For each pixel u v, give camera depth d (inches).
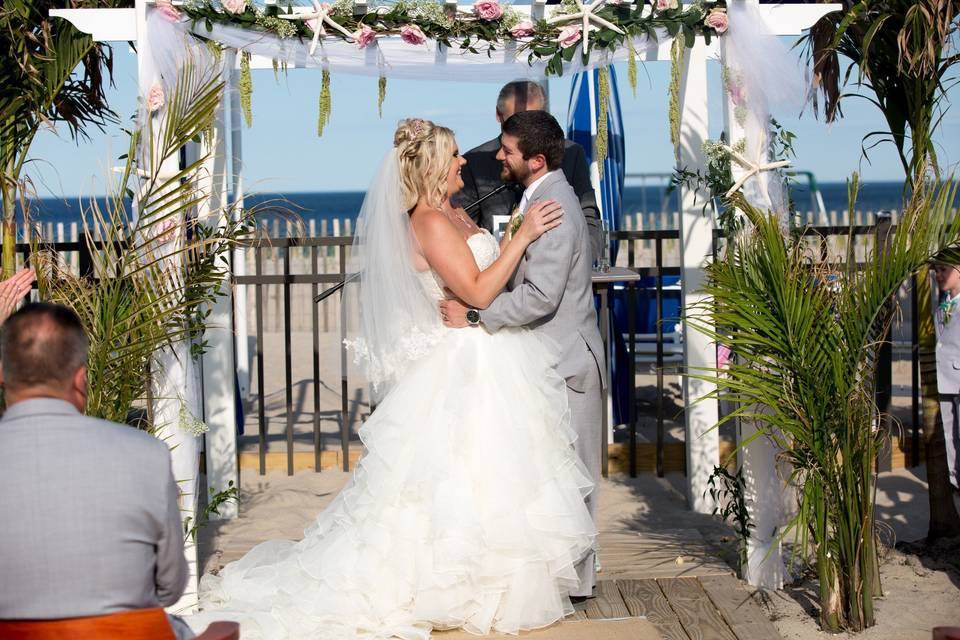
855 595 169.2
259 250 276.2
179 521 105.3
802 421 168.9
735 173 186.4
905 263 162.6
